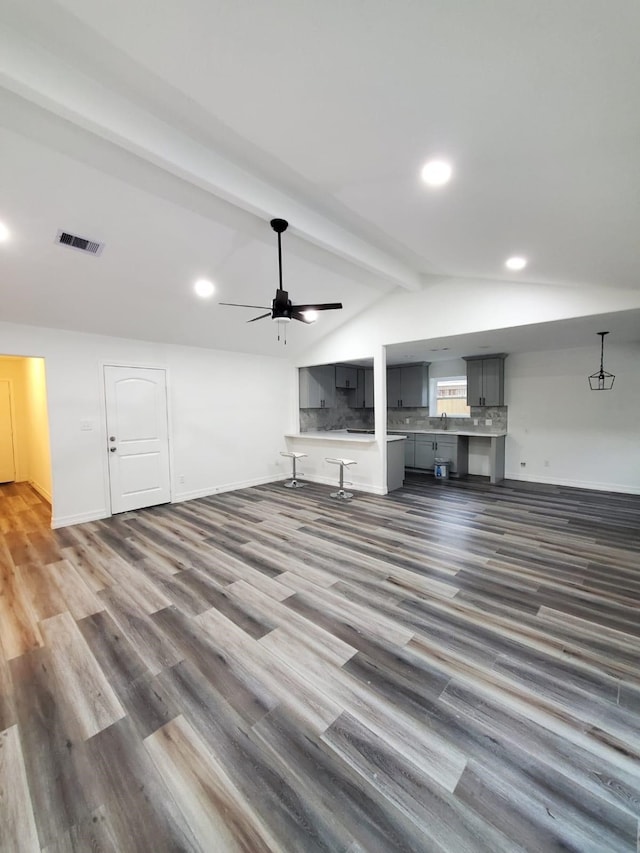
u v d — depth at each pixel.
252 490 5.94
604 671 1.93
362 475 5.87
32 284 3.37
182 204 2.82
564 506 4.84
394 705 1.73
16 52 1.61
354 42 1.21
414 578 2.92
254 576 2.98
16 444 7.04
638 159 1.52
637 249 2.46
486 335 4.71
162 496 5.15
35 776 1.41
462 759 1.46
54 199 2.52
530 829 1.22
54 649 2.13
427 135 1.66
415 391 7.69
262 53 1.35
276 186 2.67
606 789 1.34
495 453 6.25
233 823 1.25
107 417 4.64
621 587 2.75
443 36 1.12
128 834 1.22
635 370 5.38
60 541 3.80
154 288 3.84
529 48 1.11
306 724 1.63
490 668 1.96
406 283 4.46
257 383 6.32
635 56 1.06
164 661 2.03
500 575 2.95
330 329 5.96
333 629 2.29
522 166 1.76
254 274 3.96
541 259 3.08
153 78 1.70
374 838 1.20
